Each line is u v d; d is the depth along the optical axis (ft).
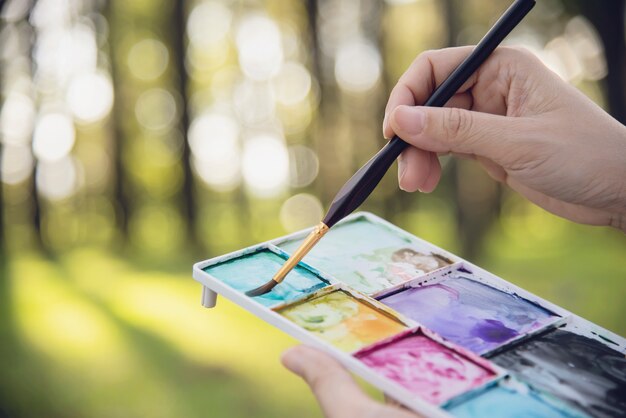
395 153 3.41
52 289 17.02
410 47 19.84
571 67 18.65
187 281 18.02
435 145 3.47
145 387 12.26
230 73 22.31
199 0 21.54
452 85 3.53
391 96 3.90
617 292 14.80
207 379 12.47
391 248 3.69
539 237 19.43
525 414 2.60
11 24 18.44
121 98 21.36
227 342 13.80
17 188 20.11
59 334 14.32
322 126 20.80
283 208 22.98
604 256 17.02
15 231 20.22
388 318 3.09
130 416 11.54
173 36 21.07
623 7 16.24
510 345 3.00
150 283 17.79
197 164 22.62
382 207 21.03
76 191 21.49
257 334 14.06
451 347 2.90
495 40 3.50
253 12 21.52
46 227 20.63
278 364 12.91
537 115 3.56
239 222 22.98
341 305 3.15
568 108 3.47
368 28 19.88
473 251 18.57
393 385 2.62
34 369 13.01
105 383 12.49
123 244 21.48
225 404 11.66
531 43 18.83
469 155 4.18
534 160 3.42
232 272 3.33
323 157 21.08
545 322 3.18
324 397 2.65
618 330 13.43
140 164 22.26
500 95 3.81
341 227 3.87
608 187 3.41
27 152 19.97
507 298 3.34
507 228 19.97
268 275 3.33
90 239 21.39
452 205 20.81
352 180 3.30
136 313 15.40
